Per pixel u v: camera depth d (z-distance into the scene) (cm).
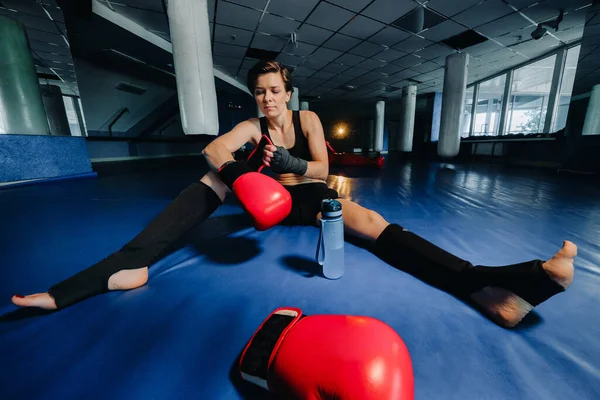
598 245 142
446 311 86
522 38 624
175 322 83
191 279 111
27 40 480
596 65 477
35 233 176
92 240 162
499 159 832
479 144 918
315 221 145
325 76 933
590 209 222
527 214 206
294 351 51
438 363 66
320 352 48
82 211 234
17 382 61
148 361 67
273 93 123
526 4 485
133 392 59
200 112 330
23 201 280
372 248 136
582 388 58
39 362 67
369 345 48
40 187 376
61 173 457
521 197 274
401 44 664
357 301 92
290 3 481
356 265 120
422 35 614
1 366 66
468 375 62
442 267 95
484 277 82
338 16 527
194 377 62
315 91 1165
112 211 233
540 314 85
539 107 1333
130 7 490
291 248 143
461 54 700
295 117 138
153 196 303
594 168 479
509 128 1094
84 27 524
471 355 68
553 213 209
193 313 87
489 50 698
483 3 482
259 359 56
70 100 1045
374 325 53
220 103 1060
